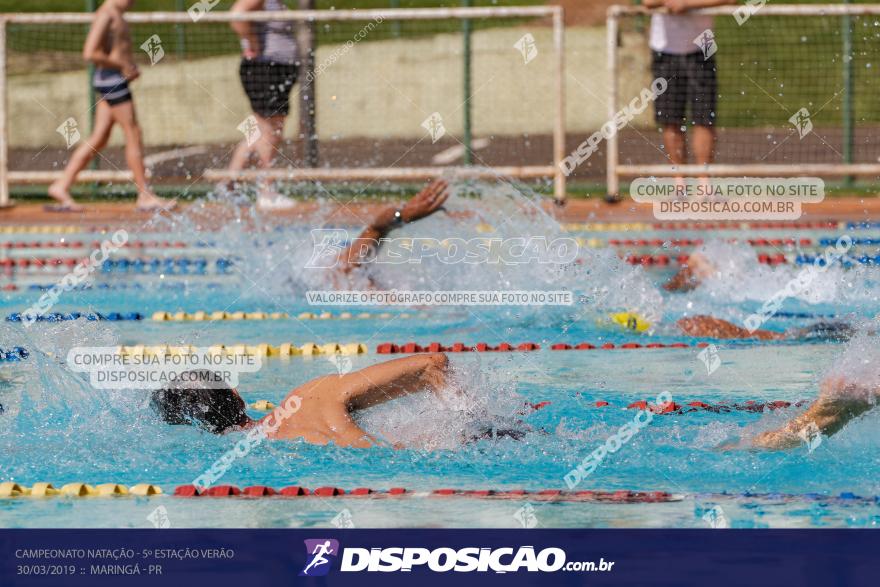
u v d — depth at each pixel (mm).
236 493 9133
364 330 16812
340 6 45938
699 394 12273
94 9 32625
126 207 29109
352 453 10133
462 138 35781
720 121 37344
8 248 24391
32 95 39188
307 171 28359
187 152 35281
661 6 27531
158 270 22047
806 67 39344
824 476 9289
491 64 40531
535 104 37688
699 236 24594
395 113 37094
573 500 8812
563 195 29109
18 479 9531
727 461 9773
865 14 29406
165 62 42469
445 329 16750
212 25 43062
